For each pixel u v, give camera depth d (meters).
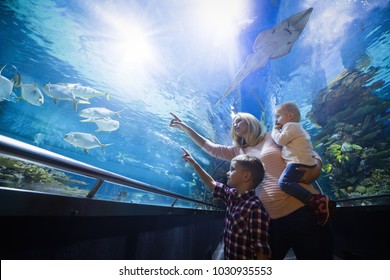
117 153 21.58
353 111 13.19
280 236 1.66
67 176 5.93
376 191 10.12
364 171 11.11
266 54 7.11
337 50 14.09
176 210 3.11
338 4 12.91
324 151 14.04
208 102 17.98
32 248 0.99
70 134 6.08
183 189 25.23
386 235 3.27
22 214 0.92
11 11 8.66
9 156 0.87
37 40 10.11
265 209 1.69
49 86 6.34
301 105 18.02
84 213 1.27
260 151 2.01
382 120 11.62
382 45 11.85
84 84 13.38
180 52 14.80
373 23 11.67
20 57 11.07
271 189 1.74
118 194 7.55
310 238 1.48
